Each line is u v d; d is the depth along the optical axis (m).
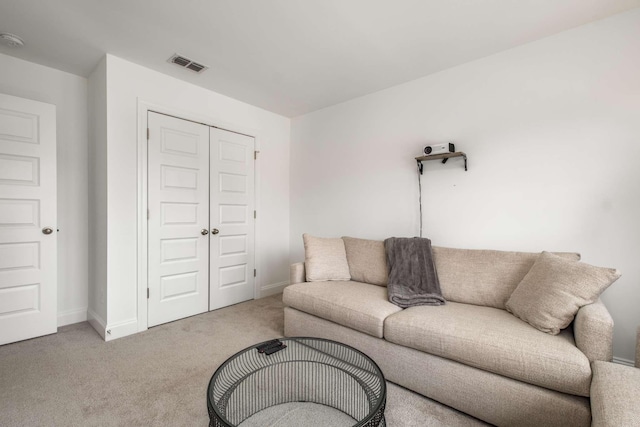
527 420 1.36
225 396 1.35
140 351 2.23
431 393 1.65
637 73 1.85
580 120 2.03
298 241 3.92
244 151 3.49
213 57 2.48
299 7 1.87
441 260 2.30
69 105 2.72
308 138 3.81
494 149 2.38
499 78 2.36
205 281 3.13
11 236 2.29
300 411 1.55
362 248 2.75
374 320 1.86
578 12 1.89
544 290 1.61
